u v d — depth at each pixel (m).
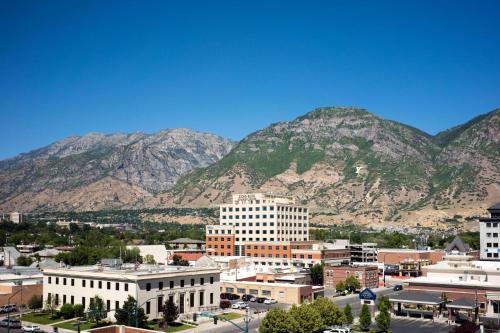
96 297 148.38
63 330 136.75
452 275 178.00
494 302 160.62
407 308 164.88
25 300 174.12
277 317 125.06
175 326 140.75
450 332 125.56
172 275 154.88
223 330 136.75
